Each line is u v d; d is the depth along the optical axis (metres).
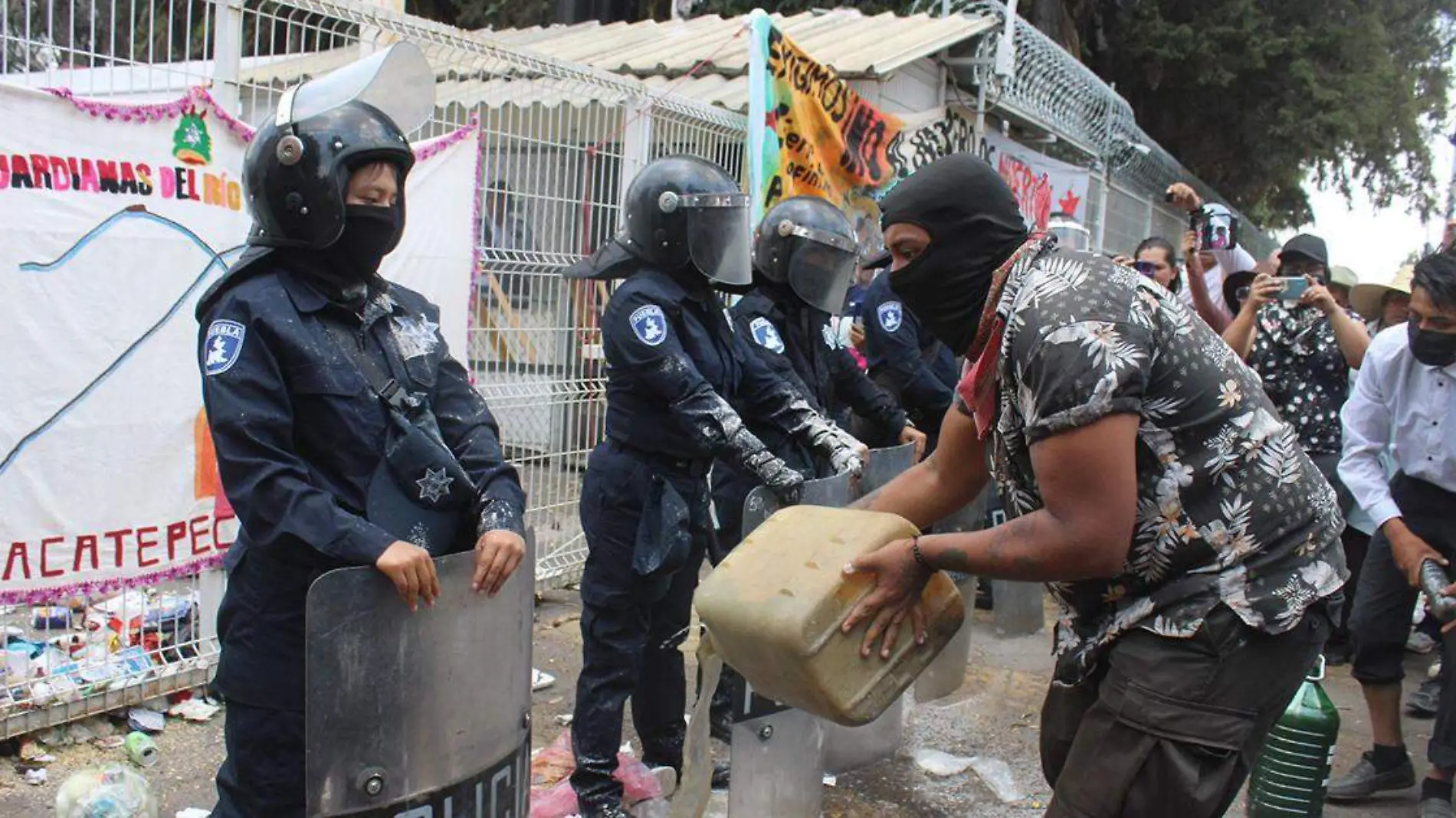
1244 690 2.03
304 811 2.14
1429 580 3.38
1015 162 9.28
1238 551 2.01
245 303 2.06
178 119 3.71
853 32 8.62
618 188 5.75
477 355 5.12
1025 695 4.71
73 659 3.88
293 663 2.10
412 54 2.31
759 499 3.06
